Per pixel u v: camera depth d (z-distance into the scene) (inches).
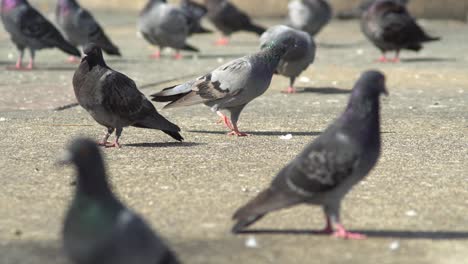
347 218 369.4
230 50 1146.7
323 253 321.7
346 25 1492.4
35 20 898.7
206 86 551.2
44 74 875.4
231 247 327.6
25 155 493.0
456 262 315.0
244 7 1535.4
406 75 891.4
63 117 630.5
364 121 324.5
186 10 1048.8
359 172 323.3
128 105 502.6
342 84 828.0
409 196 406.9
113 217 258.7
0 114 639.8
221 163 476.7
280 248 327.0
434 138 557.3
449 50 1152.8
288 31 717.9
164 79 841.5
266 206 323.3
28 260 312.8
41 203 390.3
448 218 372.2
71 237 260.8
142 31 1024.9
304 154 324.5
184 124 608.7
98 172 264.5
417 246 332.5
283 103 709.3
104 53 1073.5
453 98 738.8
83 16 962.7
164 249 259.9
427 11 1529.3
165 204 390.0
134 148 517.3
